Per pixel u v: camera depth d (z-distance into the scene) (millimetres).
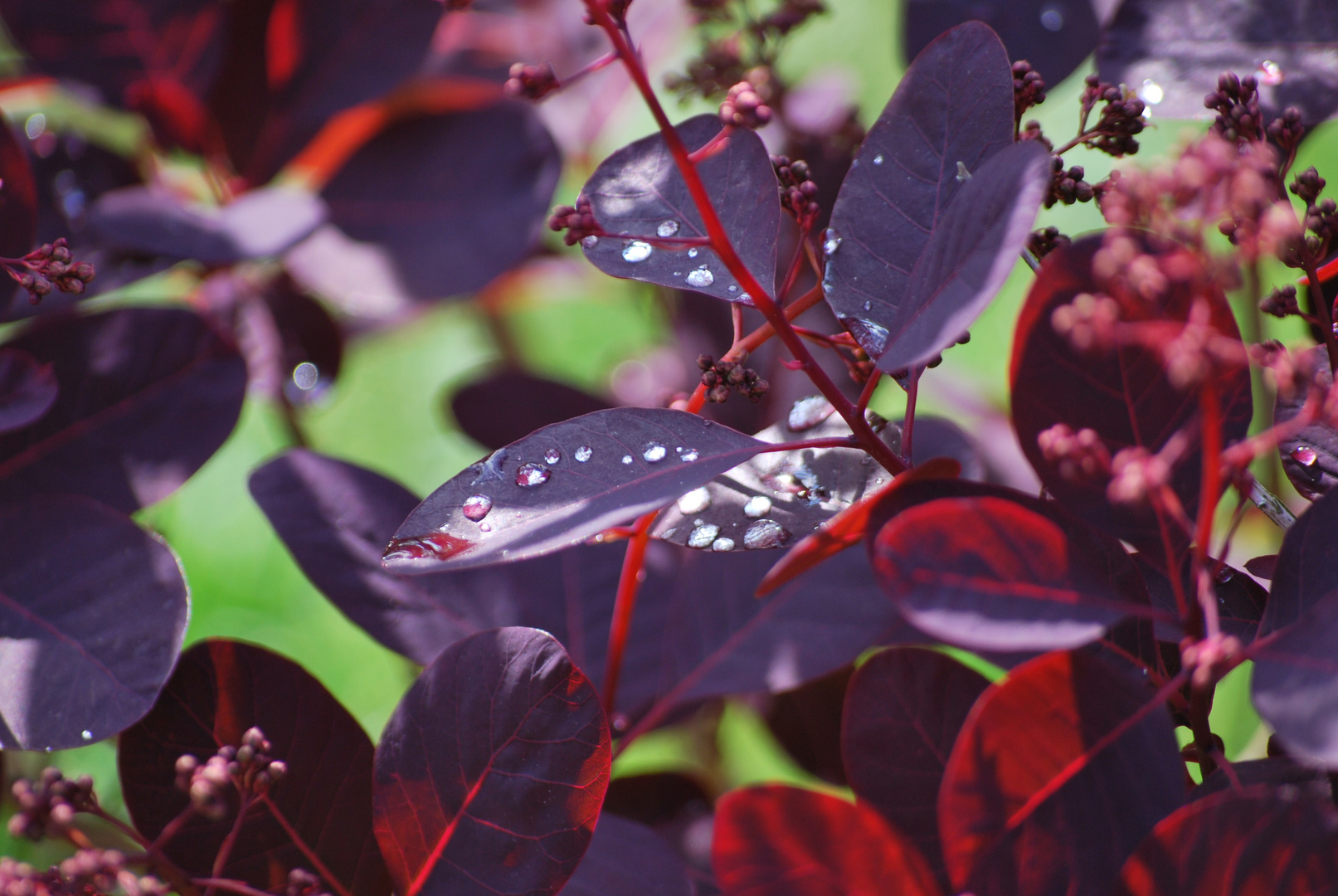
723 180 671
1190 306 635
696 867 741
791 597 710
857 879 634
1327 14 693
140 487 708
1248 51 695
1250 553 860
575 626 724
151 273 769
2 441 707
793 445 652
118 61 786
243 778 658
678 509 668
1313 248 664
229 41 795
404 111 836
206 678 677
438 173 824
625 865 686
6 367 690
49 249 677
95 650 674
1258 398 784
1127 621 658
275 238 766
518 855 658
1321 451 672
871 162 671
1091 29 748
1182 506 648
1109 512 645
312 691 680
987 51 668
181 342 718
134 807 673
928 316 636
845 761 652
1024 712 628
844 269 666
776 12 801
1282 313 667
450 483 645
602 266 668
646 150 677
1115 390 641
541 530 637
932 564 620
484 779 660
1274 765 644
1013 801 628
